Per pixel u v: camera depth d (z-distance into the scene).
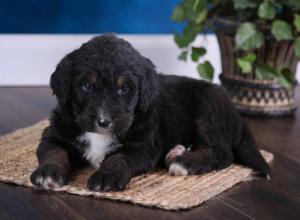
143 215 1.13
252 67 1.66
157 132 1.29
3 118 1.57
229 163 1.33
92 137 1.24
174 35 1.69
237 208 1.18
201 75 1.62
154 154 1.27
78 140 1.25
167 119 1.32
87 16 1.88
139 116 1.25
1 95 1.75
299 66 1.98
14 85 1.86
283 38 1.56
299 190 1.27
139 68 1.22
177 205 1.15
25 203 1.15
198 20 1.63
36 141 1.40
